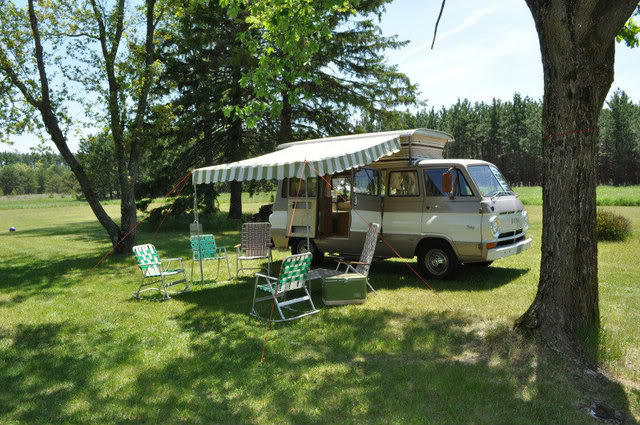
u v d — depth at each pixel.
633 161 77.88
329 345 5.46
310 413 3.87
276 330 6.09
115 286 9.27
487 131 95.06
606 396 4.04
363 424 3.66
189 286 8.84
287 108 20.16
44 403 4.22
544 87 4.94
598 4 4.56
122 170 13.44
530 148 87.62
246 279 9.51
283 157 8.38
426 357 5.00
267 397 4.18
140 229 21.55
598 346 4.74
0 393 4.47
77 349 5.63
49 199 101.38
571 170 4.79
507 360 4.72
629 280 8.23
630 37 6.94
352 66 19.98
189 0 14.34
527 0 5.00
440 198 8.48
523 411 3.80
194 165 21.86
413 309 6.80
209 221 21.88
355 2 7.58
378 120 20.64
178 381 4.58
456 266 8.48
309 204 10.00
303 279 6.84
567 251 4.87
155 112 14.09
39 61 12.09
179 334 6.07
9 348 5.77
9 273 11.27
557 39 4.66
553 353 4.71
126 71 13.06
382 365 4.80
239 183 23.78
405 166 8.97
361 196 9.23
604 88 4.77
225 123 21.59
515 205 8.86
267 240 9.94
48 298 8.40
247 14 18.19
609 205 30.55
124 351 5.48
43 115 12.41
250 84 20.45
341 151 7.61
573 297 4.86
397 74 20.31
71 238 19.28
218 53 19.92
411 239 8.80
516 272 9.28
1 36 12.22
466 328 5.78
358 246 9.34
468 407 3.88
